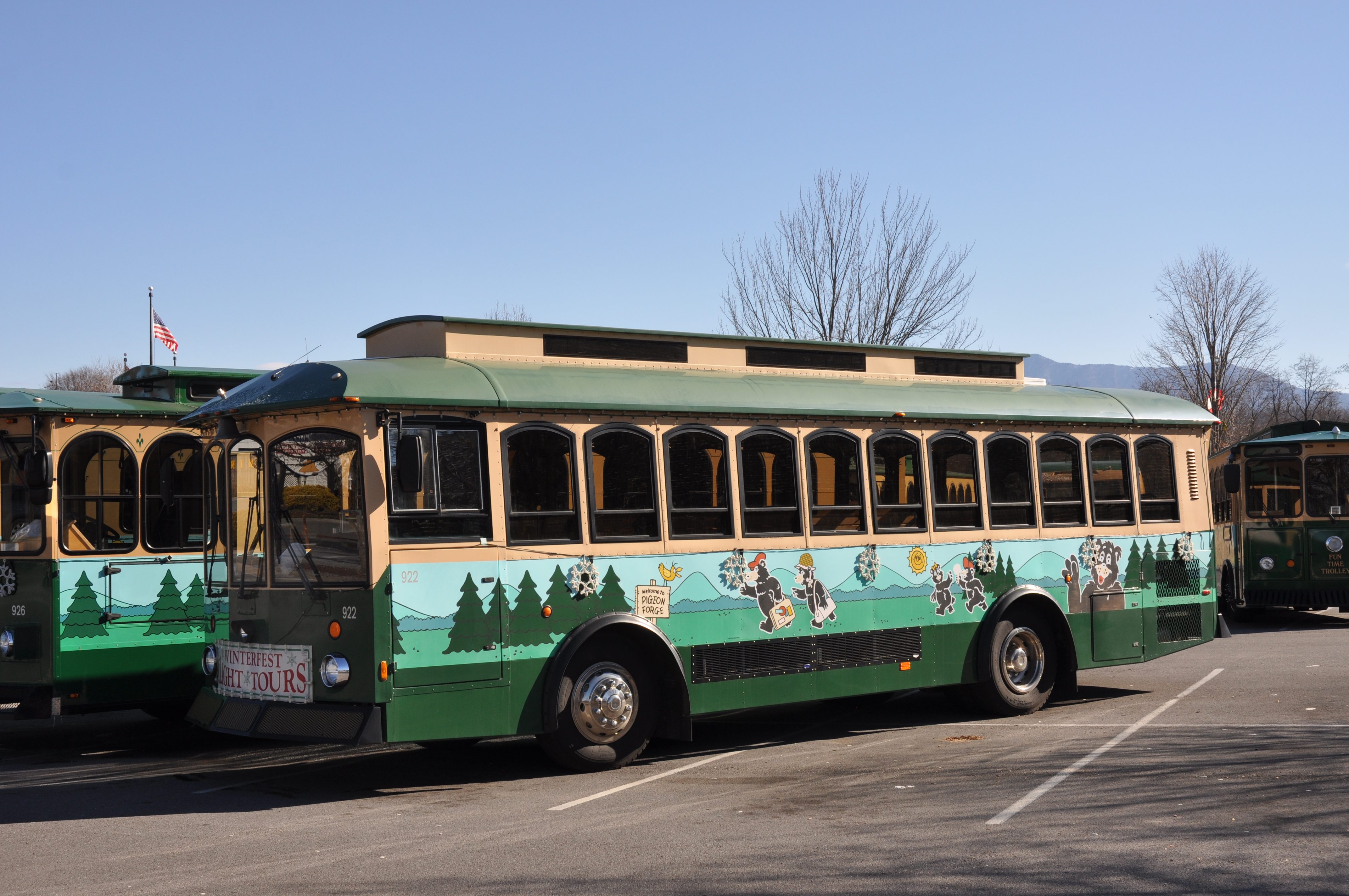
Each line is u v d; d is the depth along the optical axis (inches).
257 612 356.2
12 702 427.5
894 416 444.5
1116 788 325.4
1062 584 486.3
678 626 385.7
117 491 440.8
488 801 331.6
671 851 271.9
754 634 402.6
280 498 352.2
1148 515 518.9
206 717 367.9
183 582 452.1
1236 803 304.5
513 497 357.1
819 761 382.6
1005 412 476.7
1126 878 243.1
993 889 237.8
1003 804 309.9
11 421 432.8
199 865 266.2
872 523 436.1
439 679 337.1
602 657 372.5
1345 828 278.5
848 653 425.4
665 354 422.9
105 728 491.8
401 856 272.1
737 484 404.5
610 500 375.9
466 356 379.6
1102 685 550.6
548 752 363.9
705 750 411.2
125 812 323.6
